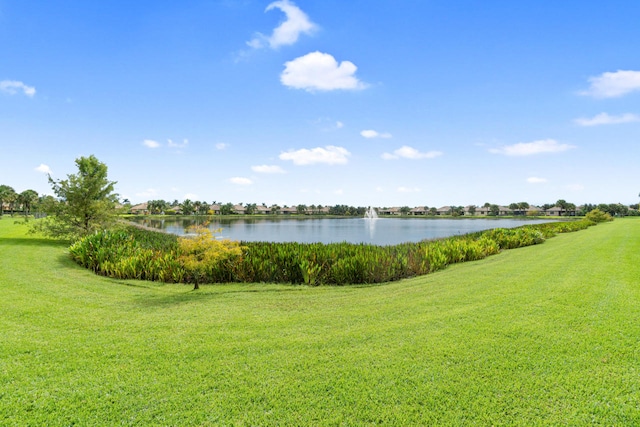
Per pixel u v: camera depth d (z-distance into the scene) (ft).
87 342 17.39
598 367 13.97
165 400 12.36
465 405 11.88
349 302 25.88
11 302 24.18
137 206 413.59
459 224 260.01
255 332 18.92
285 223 284.00
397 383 13.32
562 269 33.88
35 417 11.39
